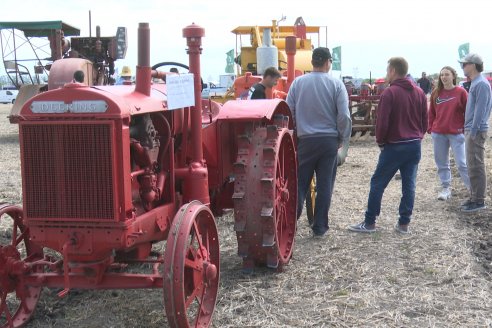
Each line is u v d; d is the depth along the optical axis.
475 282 4.33
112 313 3.85
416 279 4.41
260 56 8.55
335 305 3.91
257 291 4.14
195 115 3.68
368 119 13.94
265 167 4.20
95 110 2.90
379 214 6.14
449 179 7.21
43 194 3.00
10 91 44.62
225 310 3.81
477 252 5.09
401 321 3.66
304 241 5.42
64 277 3.13
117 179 2.94
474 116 6.31
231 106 4.53
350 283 4.32
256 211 4.18
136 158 3.27
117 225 2.96
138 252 3.45
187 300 3.22
